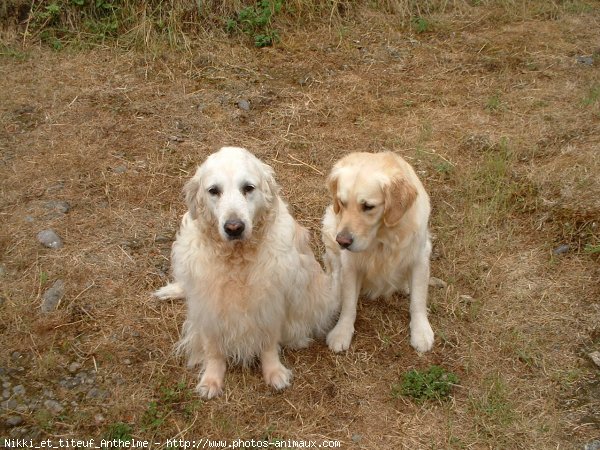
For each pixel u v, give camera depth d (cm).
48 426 210
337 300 247
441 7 432
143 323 242
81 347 232
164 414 215
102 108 338
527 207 282
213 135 325
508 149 310
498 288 253
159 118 333
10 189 290
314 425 213
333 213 245
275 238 218
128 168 305
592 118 327
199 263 218
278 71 369
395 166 228
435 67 374
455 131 327
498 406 215
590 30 407
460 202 288
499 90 354
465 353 233
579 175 291
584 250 262
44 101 339
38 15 385
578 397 218
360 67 374
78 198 288
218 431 211
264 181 214
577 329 238
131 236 273
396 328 244
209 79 361
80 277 254
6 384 220
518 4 435
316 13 412
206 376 225
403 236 231
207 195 210
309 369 231
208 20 391
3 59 366
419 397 219
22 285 251
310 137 326
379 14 420
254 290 217
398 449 208
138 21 388
